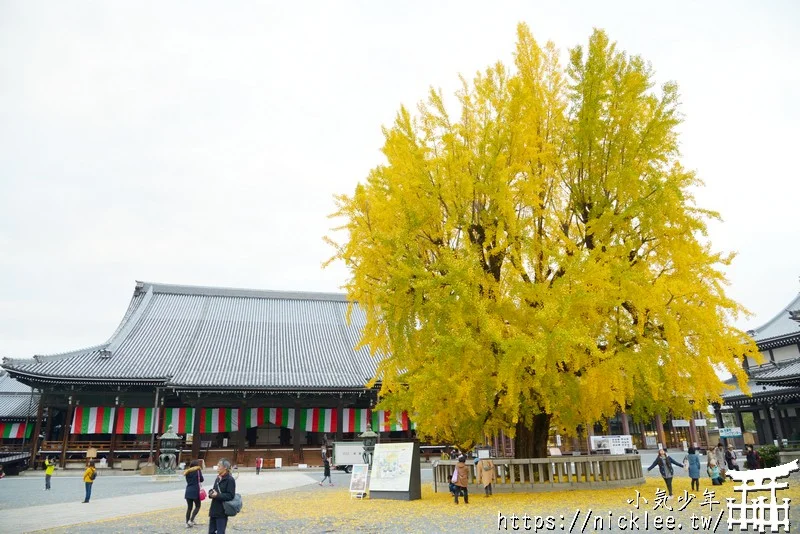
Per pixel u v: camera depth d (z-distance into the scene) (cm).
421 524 1279
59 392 4250
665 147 1570
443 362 1415
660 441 5581
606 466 1838
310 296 6712
